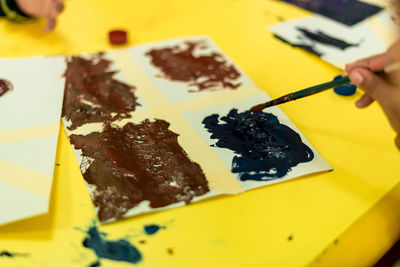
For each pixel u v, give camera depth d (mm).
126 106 538
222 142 487
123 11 766
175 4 793
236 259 385
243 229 406
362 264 437
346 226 410
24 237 395
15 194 417
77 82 577
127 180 440
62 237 396
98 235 397
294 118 528
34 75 584
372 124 523
